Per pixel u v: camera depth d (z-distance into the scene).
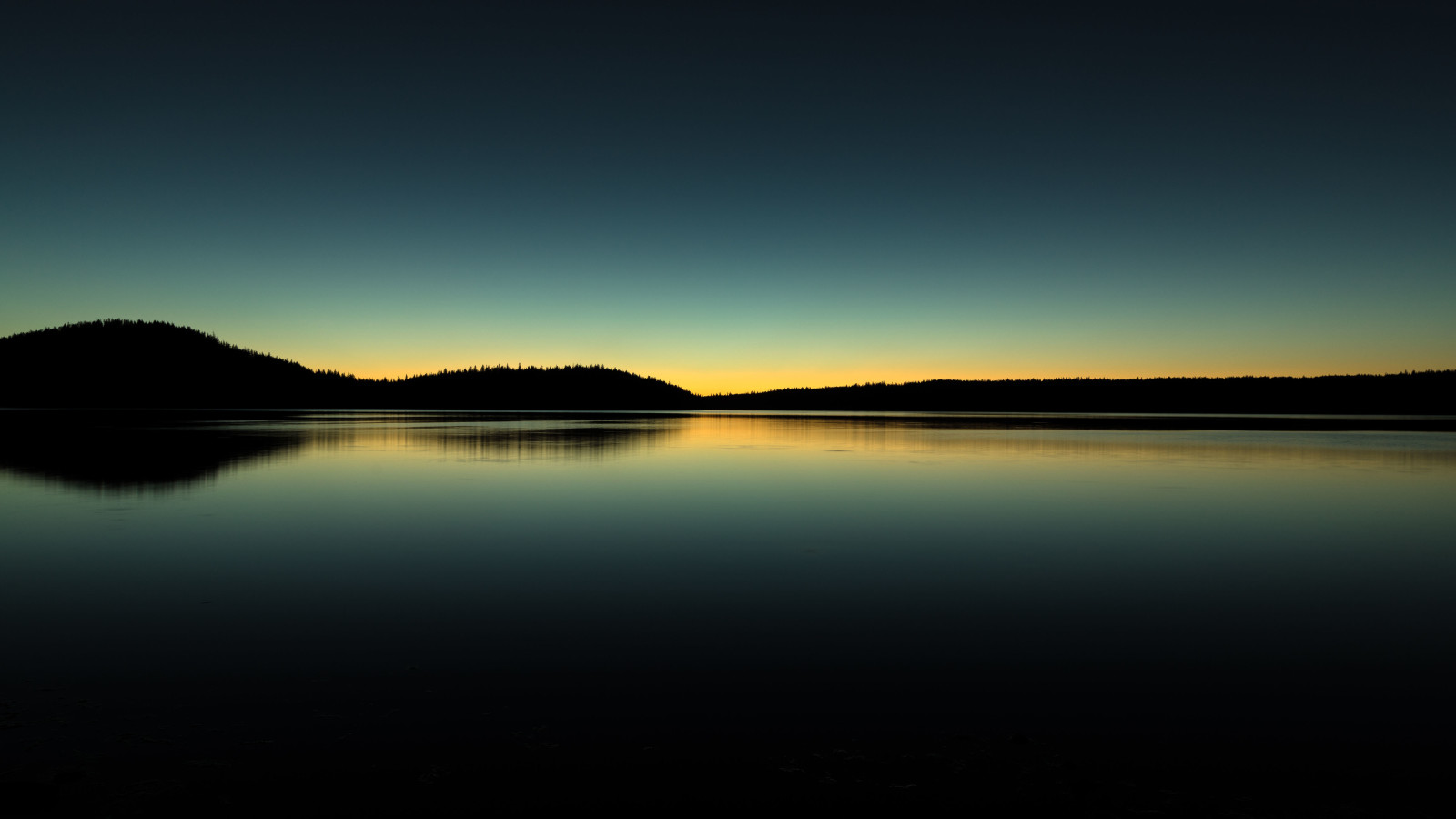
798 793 4.17
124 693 5.46
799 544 11.03
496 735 4.83
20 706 5.21
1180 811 4.03
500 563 9.72
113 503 14.77
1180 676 5.93
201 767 4.39
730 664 6.11
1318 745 4.79
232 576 9.00
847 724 5.02
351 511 13.98
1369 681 5.85
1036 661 6.24
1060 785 4.27
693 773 4.38
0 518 13.07
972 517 13.55
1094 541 11.33
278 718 5.05
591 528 12.36
